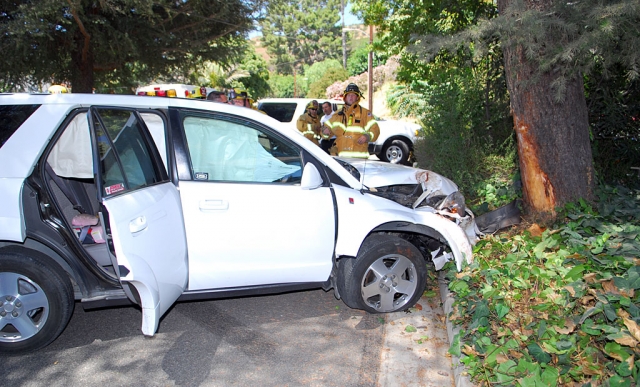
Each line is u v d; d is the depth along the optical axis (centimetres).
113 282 380
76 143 392
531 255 447
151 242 350
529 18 439
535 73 511
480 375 333
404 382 359
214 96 703
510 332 349
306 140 429
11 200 353
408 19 1095
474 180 775
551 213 542
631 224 491
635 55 428
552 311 360
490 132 839
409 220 436
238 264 406
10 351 379
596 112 690
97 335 422
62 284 377
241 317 458
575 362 317
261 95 4381
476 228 524
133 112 387
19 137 365
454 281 433
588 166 545
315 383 356
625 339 302
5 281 369
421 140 888
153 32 1323
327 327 440
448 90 826
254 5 1415
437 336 425
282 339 419
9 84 1306
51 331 379
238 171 408
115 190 340
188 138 401
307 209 414
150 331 347
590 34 424
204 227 392
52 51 1277
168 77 1625
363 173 483
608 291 355
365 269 434
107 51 1297
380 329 438
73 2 1047
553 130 530
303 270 425
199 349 401
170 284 370
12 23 1070
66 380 356
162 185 381
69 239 359
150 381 356
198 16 1334
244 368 374
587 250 436
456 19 927
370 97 2612
